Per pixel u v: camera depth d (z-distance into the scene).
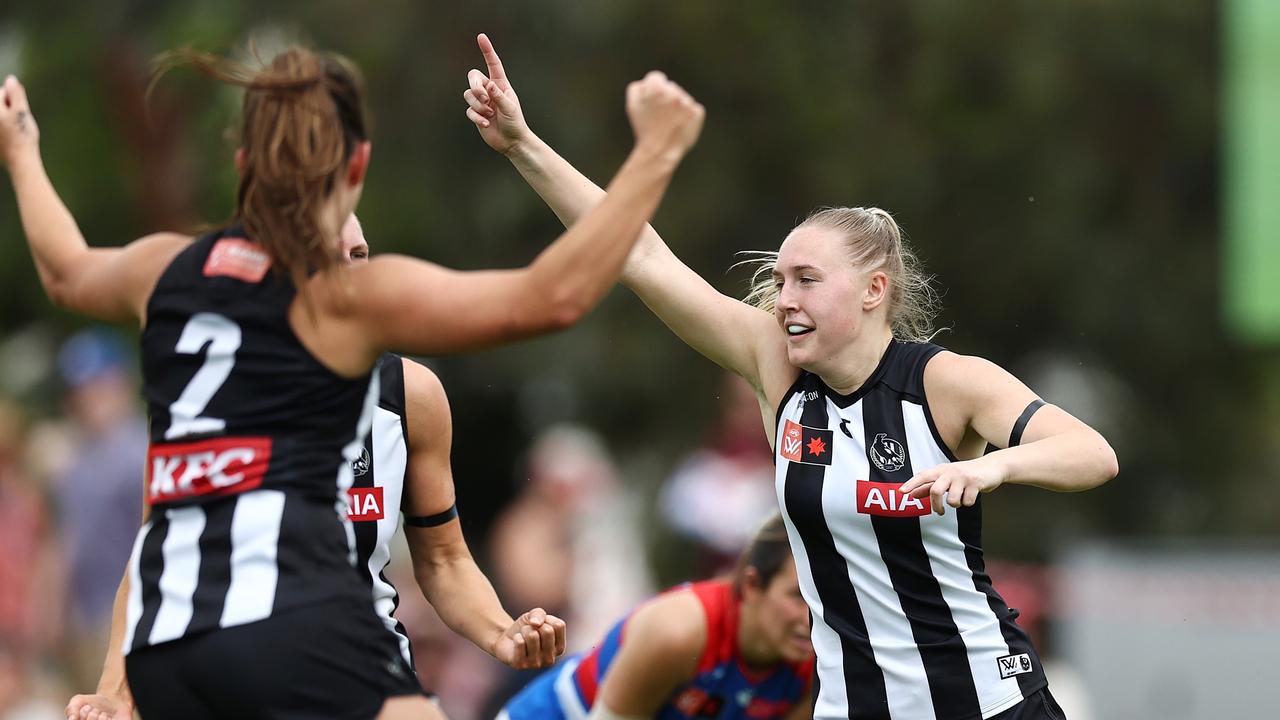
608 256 11.77
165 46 53.28
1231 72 37.94
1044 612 36.03
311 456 12.27
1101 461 13.95
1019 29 53.62
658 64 53.59
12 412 37.88
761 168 53.91
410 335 12.02
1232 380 58.00
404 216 54.09
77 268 13.37
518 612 33.34
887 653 15.14
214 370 12.26
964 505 13.31
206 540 12.12
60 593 36.00
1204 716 29.56
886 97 54.12
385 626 12.91
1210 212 56.75
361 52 53.81
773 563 18.02
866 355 15.20
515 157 15.90
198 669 12.04
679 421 54.00
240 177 12.58
